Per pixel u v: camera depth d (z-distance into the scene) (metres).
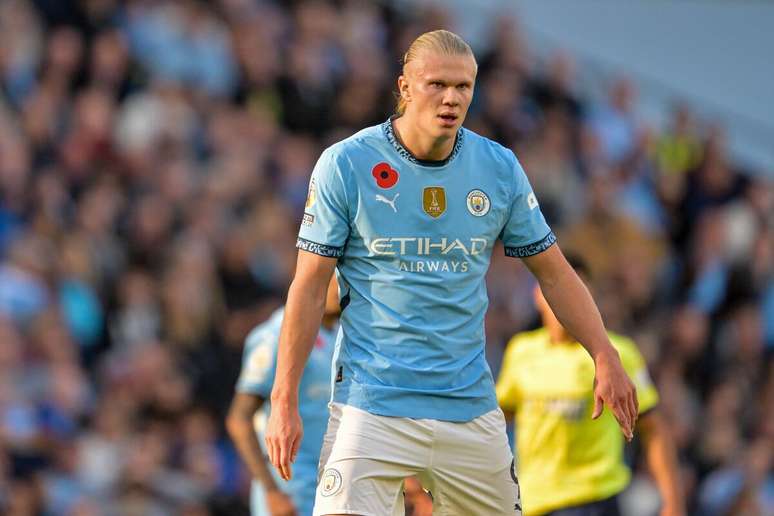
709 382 51.94
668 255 57.50
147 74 45.91
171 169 43.47
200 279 41.06
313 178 16.59
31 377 35.88
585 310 16.80
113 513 34.91
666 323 52.91
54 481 34.62
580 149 57.06
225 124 46.59
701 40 67.75
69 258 39.28
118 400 36.94
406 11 58.62
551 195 54.34
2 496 33.44
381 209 16.34
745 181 62.06
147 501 35.38
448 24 58.91
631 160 59.25
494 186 16.66
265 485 22.75
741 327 55.00
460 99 16.02
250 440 22.92
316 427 22.88
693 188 60.22
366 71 53.66
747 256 58.50
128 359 38.09
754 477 46.72
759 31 68.75
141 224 41.53
